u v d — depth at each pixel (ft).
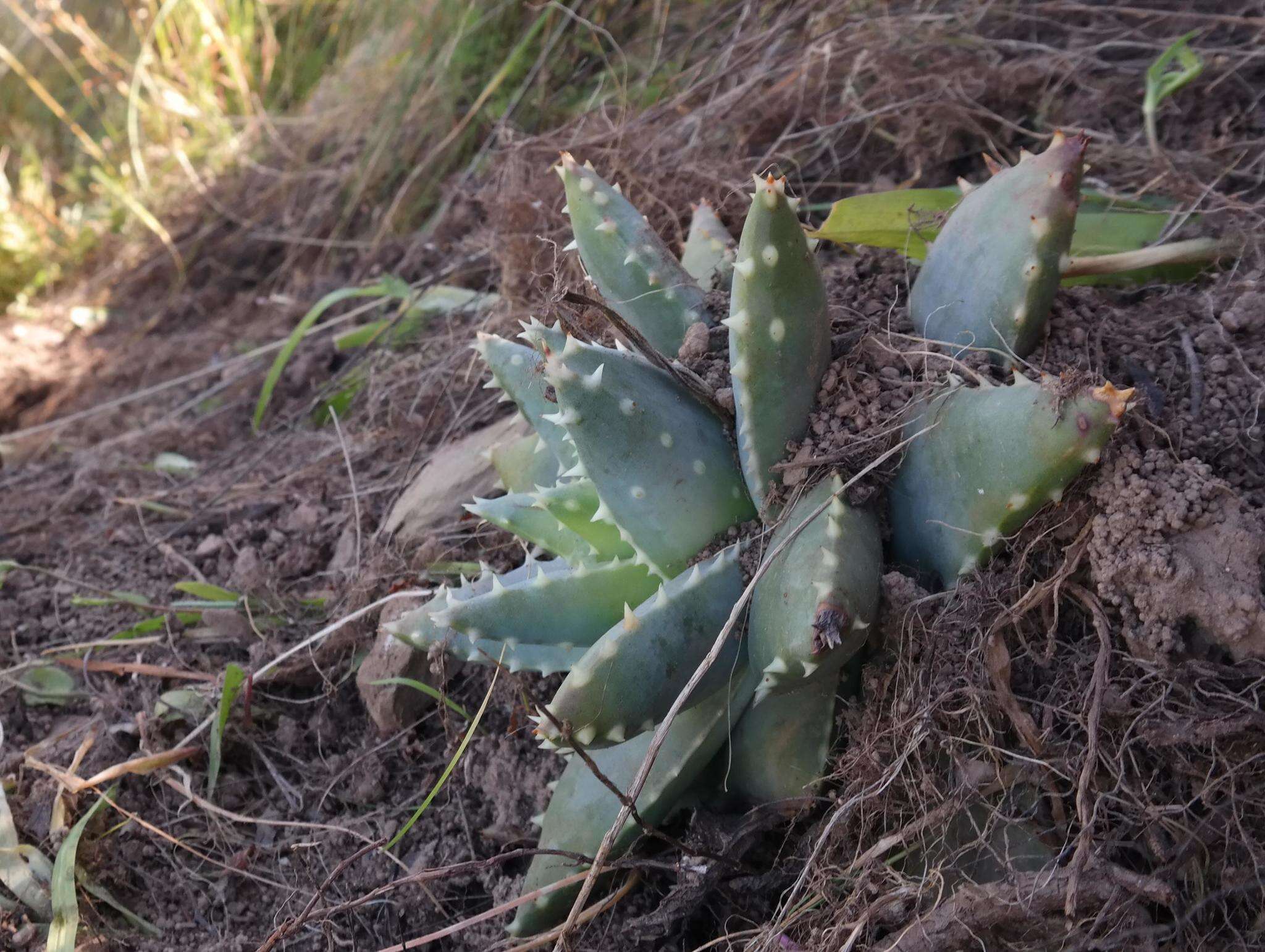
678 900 0.93
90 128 3.44
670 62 1.98
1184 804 0.81
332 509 1.56
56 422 2.18
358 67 2.61
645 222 1.08
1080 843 0.77
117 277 2.75
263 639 1.32
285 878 1.12
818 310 0.87
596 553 1.00
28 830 1.17
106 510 1.75
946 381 0.89
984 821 0.86
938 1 1.73
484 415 1.55
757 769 0.95
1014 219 0.89
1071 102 1.51
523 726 1.13
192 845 1.16
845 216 1.20
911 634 0.86
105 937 1.08
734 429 0.95
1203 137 1.40
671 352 1.07
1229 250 1.08
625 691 0.83
